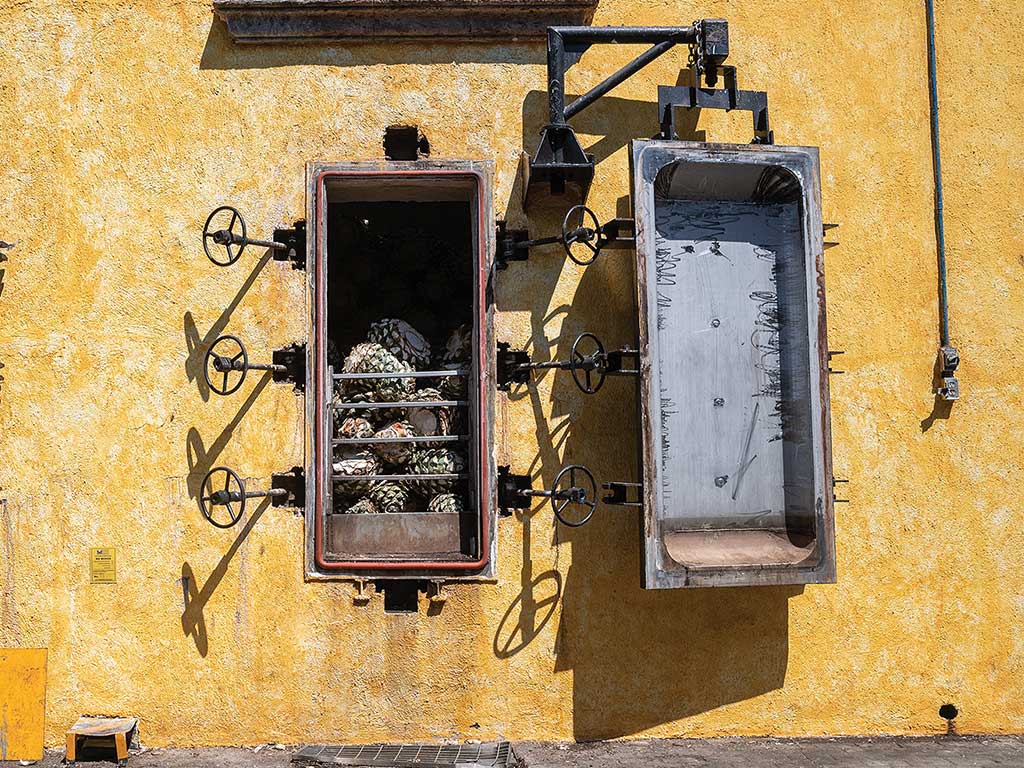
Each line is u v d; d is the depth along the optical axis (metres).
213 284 5.11
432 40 5.20
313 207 5.10
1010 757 4.91
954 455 5.34
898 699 5.20
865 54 5.42
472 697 5.00
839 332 5.32
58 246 5.11
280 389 5.07
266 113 5.16
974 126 5.48
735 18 5.34
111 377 5.07
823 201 5.35
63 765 4.80
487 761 4.73
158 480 5.04
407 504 5.36
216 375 5.08
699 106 5.09
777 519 5.16
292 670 4.98
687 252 5.21
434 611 5.01
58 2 5.18
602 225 5.18
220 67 5.17
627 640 5.07
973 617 5.27
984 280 5.43
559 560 5.06
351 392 5.33
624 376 5.12
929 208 5.41
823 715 5.16
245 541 5.02
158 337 5.09
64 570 5.01
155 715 4.98
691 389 5.15
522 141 5.19
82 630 5.00
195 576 5.01
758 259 5.26
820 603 5.20
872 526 5.26
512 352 5.11
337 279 6.26
